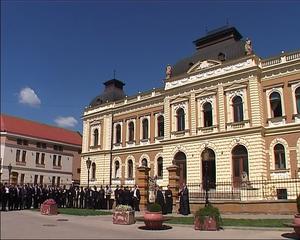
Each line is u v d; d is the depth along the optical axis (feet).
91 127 175.32
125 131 159.94
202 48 138.10
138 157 151.33
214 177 117.91
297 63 107.96
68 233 47.93
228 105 118.62
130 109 159.94
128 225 61.77
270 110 112.27
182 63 138.92
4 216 75.56
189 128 127.75
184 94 131.95
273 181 100.58
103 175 162.20
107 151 163.12
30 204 106.22
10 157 210.59
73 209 102.53
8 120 228.22
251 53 115.55
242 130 112.78
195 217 56.29
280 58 112.68
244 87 115.55
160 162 142.31
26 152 220.43
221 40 133.28
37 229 52.19
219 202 86.69
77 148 256.32
